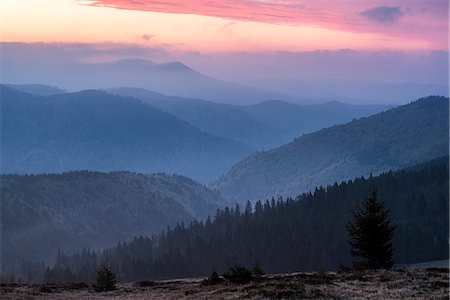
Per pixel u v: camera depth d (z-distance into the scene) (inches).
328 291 1849.2
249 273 2284.7
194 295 2003.0
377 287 1946.4
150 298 2113.7
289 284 1962.4
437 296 1731.1
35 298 2295.8
